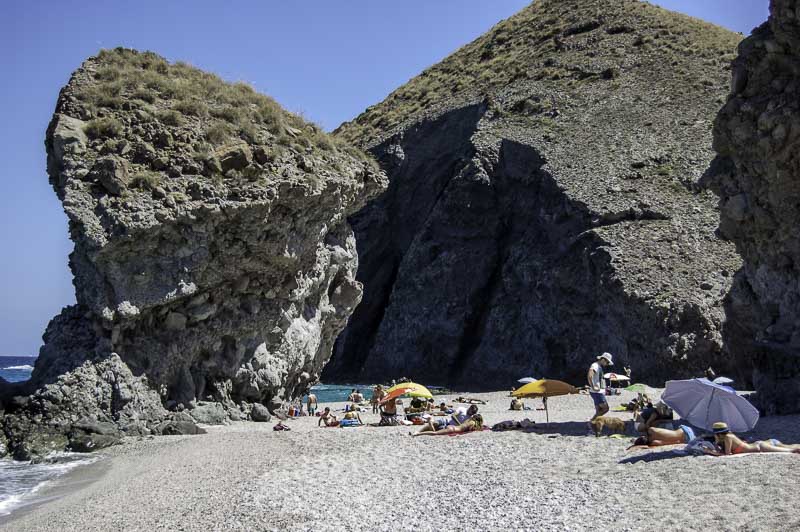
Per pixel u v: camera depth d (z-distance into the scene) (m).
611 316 49.56
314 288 30.53
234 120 27.80
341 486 13.34
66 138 24.14
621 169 61.38
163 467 17.09
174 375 25.17
